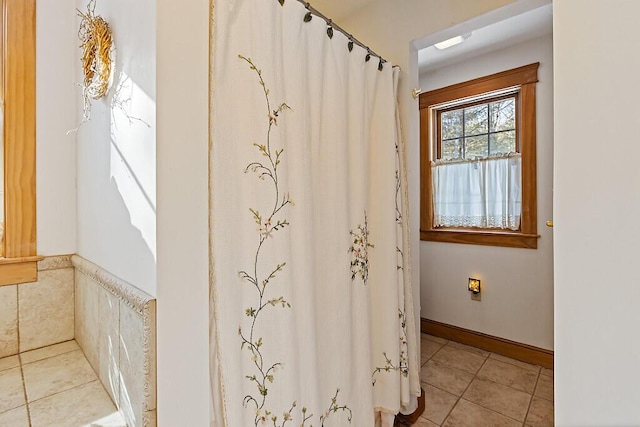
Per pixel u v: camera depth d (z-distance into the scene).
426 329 2.98
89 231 1.23
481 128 2.71
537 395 2.02
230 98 0.92
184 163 0.81
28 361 1.19
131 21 0.86
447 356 2.54
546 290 2.37
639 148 0.34
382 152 1.56
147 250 0.80
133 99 0.85
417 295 1.82
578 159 0.38
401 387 1.58
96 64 1.03
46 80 1.32
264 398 0.99
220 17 0.90
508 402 1.95
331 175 1.27
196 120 0.83
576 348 0.38
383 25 1.82
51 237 1.34
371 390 1.44
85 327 1.24
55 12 1.34
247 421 0.95
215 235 0.88
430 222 2.96
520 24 2.18
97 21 1.04
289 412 1.04
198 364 0.84
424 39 1.71
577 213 0.38
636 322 0.34
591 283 0.37
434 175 2.96
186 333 0.82
